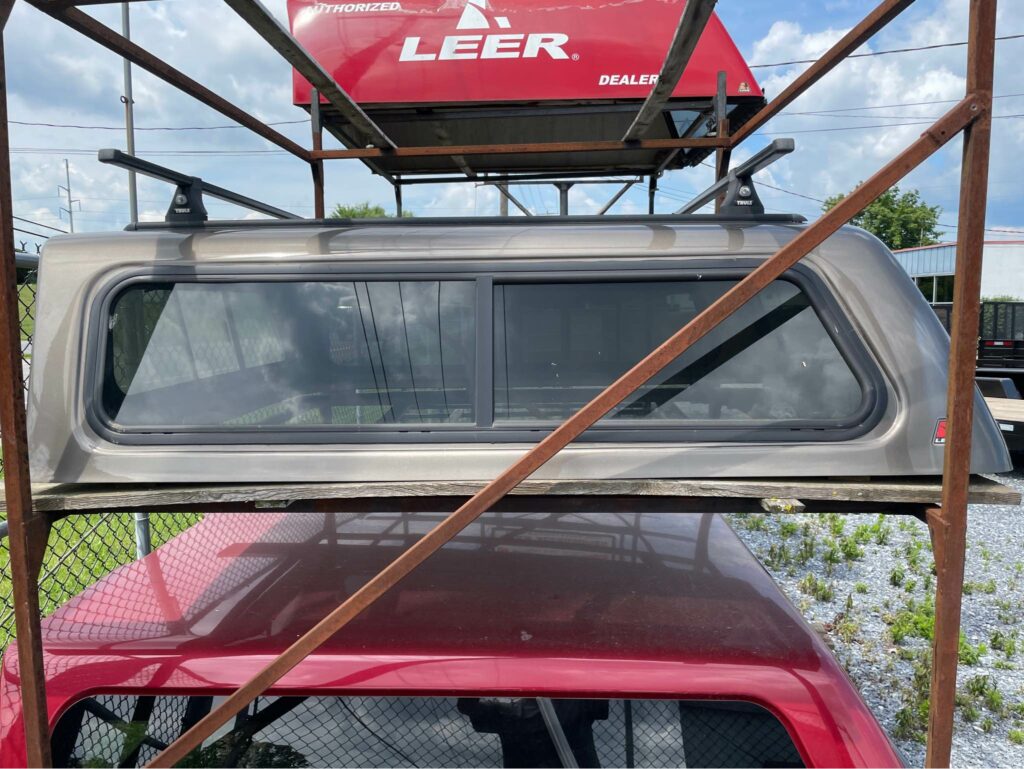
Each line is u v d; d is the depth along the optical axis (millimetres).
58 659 1398
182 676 1351
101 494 1436
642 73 3174
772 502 1385
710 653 1354
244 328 1616
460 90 3203
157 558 1840
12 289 1157
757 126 2438
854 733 1270
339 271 1609
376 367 1593
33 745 1205
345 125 3559
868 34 1595
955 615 1188
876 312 1509
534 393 1569
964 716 3576
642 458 1497
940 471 1462
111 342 1601
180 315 1621
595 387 1567
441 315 1599
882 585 5207
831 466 1472
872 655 4078
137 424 1566
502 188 4340
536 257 1592
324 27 3205
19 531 1187
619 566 1703
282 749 1339
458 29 3182
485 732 1310
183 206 1795
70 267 1607
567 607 1505
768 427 1504
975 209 1132
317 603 1540
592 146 2678
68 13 1453
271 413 1583
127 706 1372
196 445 1547
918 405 1474
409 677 1317
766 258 1569
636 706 1305
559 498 1502
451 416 1568
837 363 1530
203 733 1144
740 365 1550
